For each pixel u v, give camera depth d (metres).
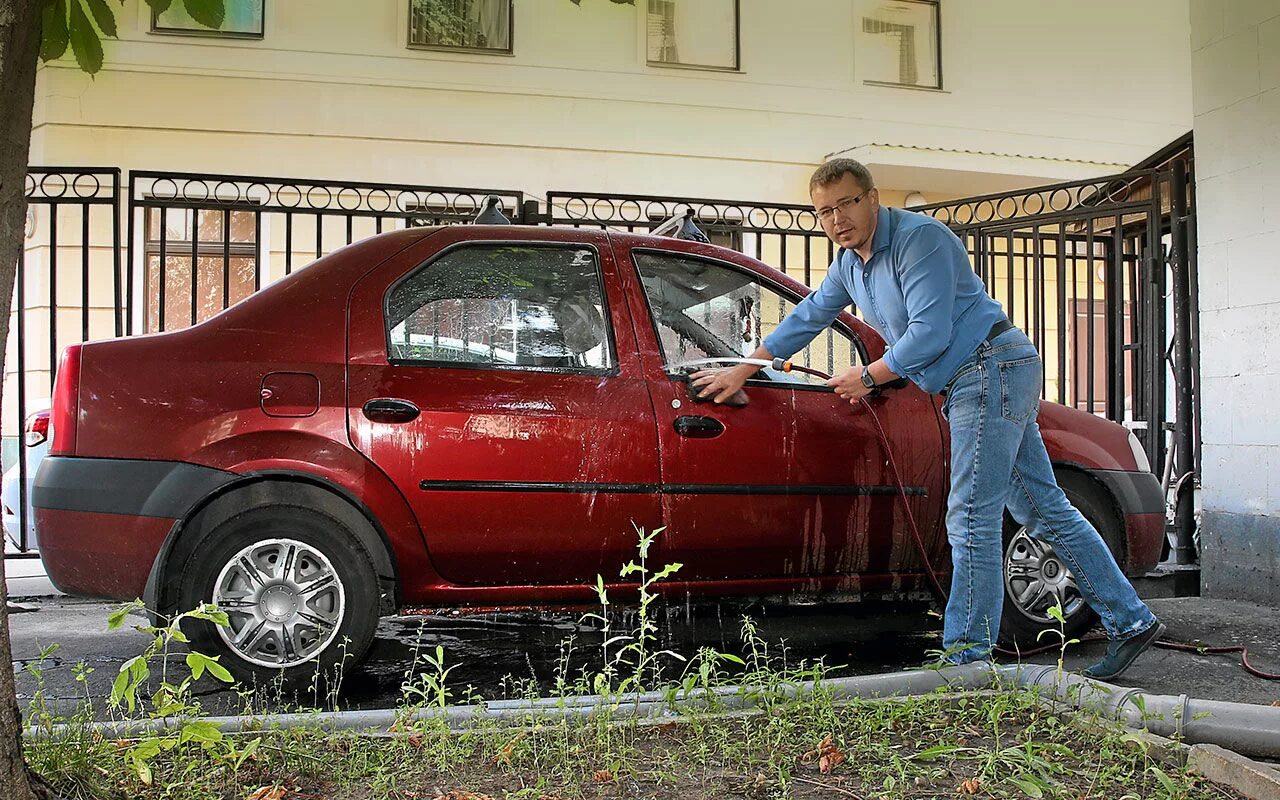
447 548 3.69
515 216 9.58
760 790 2.35
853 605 5.54
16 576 6.63
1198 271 6.09
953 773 2.45
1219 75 5.89
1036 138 11.54
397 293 3.82
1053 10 11.64
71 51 2.25
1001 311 3.62
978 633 3.45
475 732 2.68
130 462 3.52
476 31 10.03
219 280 9.48
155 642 2.36
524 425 3.76
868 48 11.07
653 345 4.01
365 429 3.62
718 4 10.65
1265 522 5.62
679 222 4.80
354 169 9.72
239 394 3.59
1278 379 5.53
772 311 4.30
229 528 3.53
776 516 3.99
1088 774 2.42
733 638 4.76
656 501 3.86
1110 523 4.53
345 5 9.70
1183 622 5.16
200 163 9.41
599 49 10.32
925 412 4.24
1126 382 9.38
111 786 2.30
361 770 2.48
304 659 3.56
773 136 10.78
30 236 9.09
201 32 9.31
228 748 2.43
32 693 3.80
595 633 4.86
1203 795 2.30
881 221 3.60
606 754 2.53
